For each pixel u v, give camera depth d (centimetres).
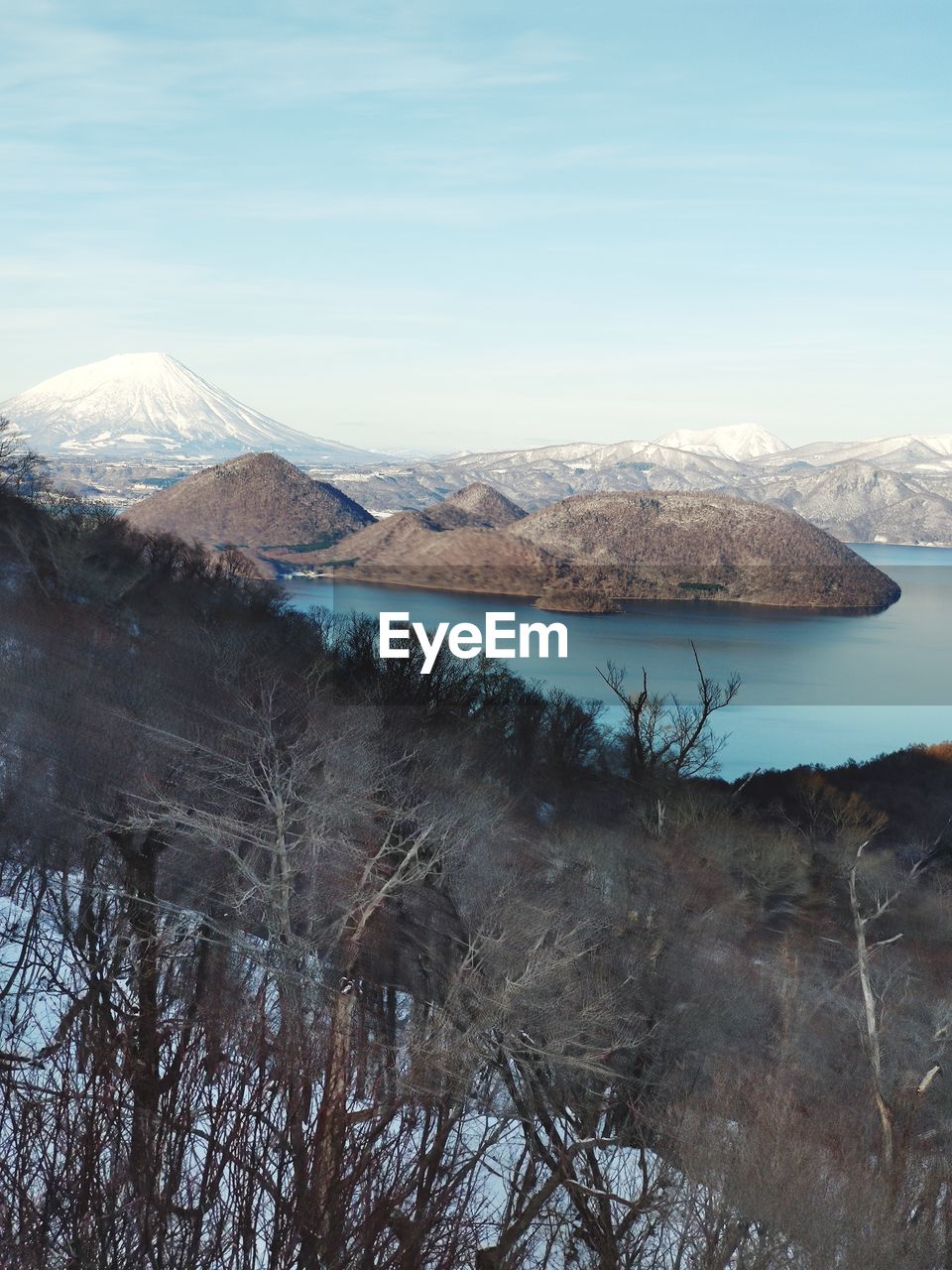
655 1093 2597
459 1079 2288
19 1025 2188
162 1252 1880
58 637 4591
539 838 3631
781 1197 2095
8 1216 1795
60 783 3047
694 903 3609
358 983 2330
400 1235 2058
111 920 2434
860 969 3319
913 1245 2175
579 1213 2208
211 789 2912
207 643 4812
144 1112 1995
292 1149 2019
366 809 2861
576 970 2673
